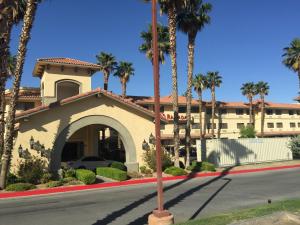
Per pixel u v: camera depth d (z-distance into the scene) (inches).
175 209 585.3
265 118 2869.1
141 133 1131.3
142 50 1589.6
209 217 457.4
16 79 818.8
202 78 2513.5
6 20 824.9
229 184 886.4
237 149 1407.5
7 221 529.0
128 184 935.7
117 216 543.2
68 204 657.6
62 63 1379.2
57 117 995.9
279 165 1347.2
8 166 829.2
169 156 1193.4
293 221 418.6
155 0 441.7
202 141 1386.6
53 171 966.4
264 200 649.0
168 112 2287.2
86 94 1032.8
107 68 2199.8
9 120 820.6
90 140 1395.2
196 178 1041.5
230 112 2709.2
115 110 1094.4
